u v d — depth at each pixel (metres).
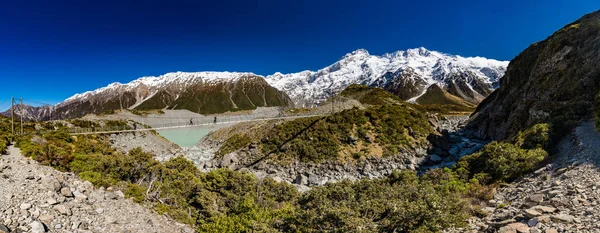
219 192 32.28
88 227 12.90
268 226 19.34
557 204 12.78
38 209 12.26
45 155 31.11
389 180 29.27
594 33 46.94
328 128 58.97
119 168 31.25
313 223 14.81
